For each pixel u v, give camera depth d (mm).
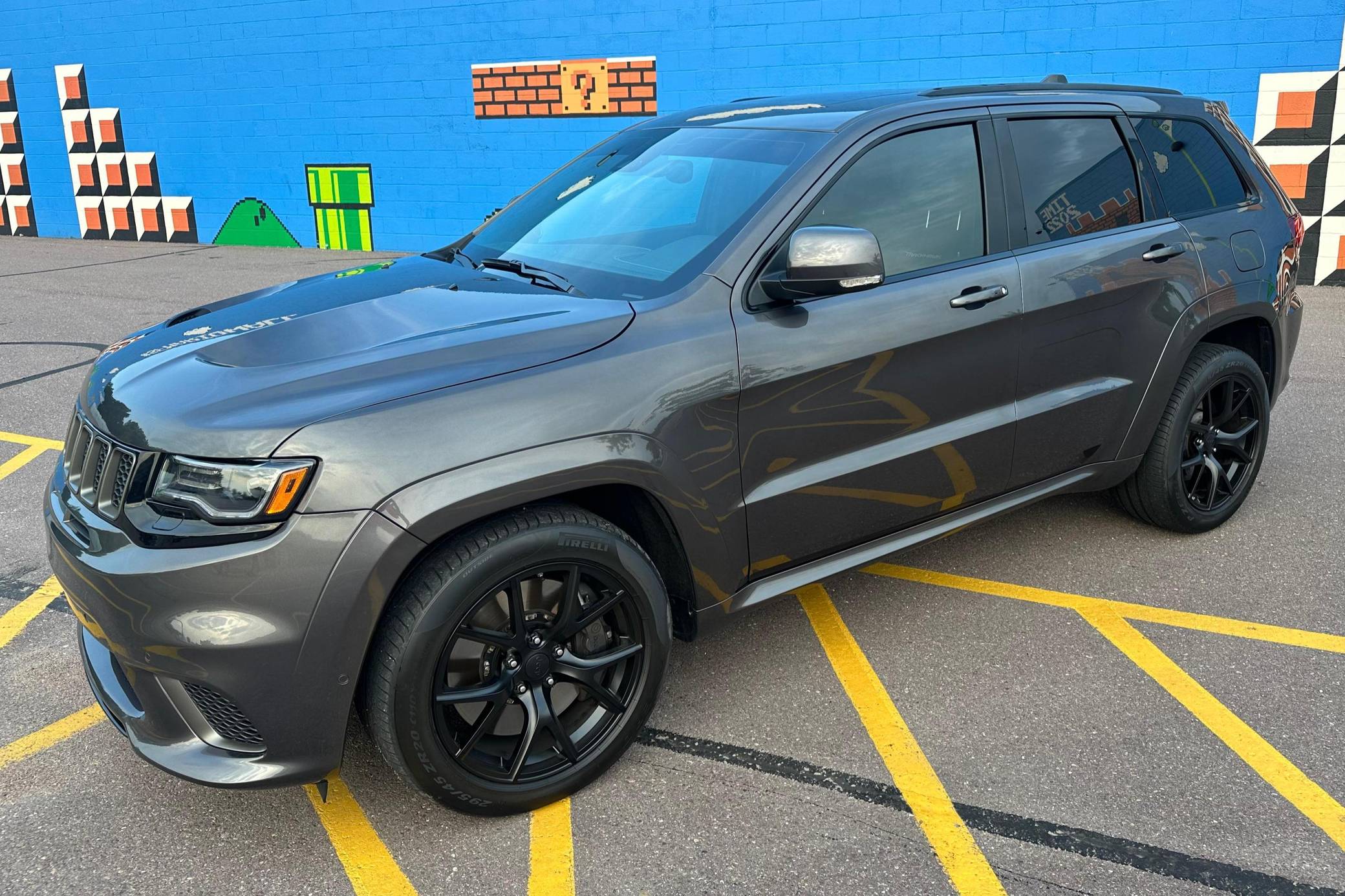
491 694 2533
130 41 14797
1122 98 3979
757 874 2453
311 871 2502
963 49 10227
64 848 2586
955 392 3311
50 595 3984
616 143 3881
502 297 2945
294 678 2281
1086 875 2426
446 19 12695
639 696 2777
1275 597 3789
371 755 2965
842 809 2684
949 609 3770
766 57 11148
